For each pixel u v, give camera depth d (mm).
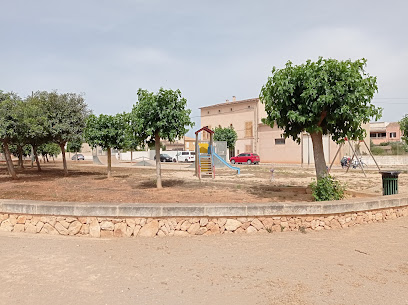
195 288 3656
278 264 4402
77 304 3268
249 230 5941
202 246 5199
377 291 3562
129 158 56469
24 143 18062
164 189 11961
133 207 5719
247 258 4648
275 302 3318
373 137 59156
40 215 5980
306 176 18391
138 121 11156
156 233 5762
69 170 25672
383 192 8883
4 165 34656
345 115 7324
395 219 7105
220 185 13438
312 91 7121
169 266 4336
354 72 7203
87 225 5809
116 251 4965
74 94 18609
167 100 11172
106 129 16172
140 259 4609
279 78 7727
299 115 7609
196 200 9039
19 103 14562
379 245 5254
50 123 16891
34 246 5172
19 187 13133
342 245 5254
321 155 8305
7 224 6148
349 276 3982
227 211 5852
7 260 4531
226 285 3736
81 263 4434
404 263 4430
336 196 7773
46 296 3441
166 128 11375
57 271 4141
